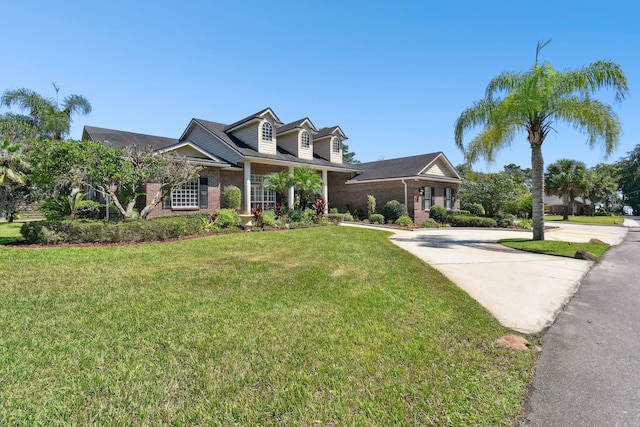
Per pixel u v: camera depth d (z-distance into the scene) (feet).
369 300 15.74
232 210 50.78
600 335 12.59
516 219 70.54
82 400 7.88
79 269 21.25
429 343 11.34
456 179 79.71
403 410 7.77
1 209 62.23
